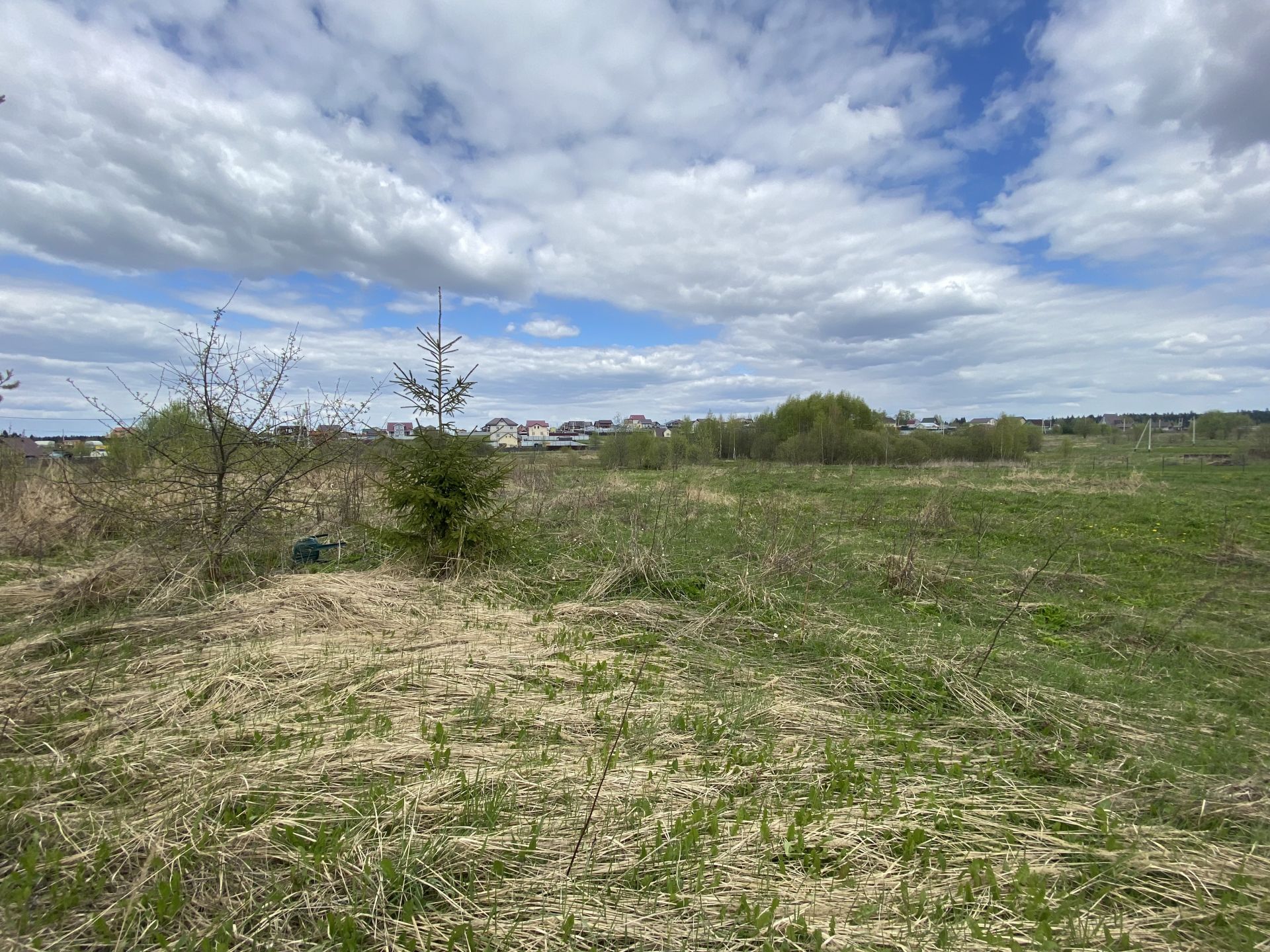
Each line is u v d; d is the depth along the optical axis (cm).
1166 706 408
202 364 633
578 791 286
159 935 198
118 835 241
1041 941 210
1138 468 2342
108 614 509
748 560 770
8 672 383
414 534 705
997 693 419
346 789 279
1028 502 1429
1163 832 272
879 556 816
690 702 392
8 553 719
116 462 820
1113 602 662
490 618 542
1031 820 282
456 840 244
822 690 430
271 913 211
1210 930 220
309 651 434
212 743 312
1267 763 336
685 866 240
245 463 699
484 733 339
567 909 217
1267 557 820
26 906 206
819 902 225
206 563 615
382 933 206
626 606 583
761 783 303
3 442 1006
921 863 249
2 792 265
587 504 1175
